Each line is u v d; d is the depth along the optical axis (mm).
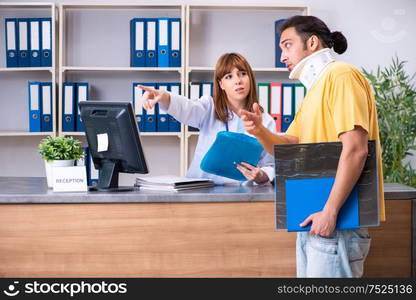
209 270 2271
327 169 1759
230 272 2273
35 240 2242
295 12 4289
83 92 4004
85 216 2238
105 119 2348
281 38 1922
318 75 1836
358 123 1681
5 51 4211
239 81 2787
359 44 4312
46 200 2223
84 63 4246
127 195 2223
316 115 1809
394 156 4051
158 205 2250
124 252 2250
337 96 1736
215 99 2885
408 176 4074
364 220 1743
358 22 4309
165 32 3967
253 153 2473
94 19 4242
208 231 2264
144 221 2250
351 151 1693
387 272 2414
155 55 3982
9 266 2244
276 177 1779
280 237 2281
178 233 2258
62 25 4000
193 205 2258
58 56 4133
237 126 2881
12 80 4270
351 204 1748
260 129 2037
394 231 2412
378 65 4309
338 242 1775
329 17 4301
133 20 3984
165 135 4141
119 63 4258
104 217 2242
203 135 2916
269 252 2281
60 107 3980
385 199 2404
